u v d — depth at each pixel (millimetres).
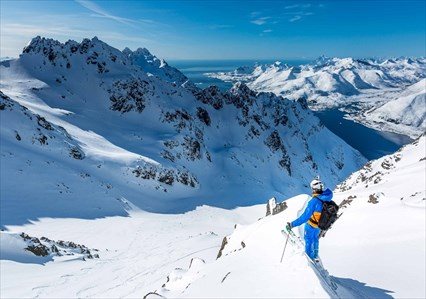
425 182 52969
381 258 13172
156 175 128000
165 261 38219
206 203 122688
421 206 18484
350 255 14195
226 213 111688
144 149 152875
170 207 112125
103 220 76312
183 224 80812
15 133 98500
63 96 175125
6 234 39031
